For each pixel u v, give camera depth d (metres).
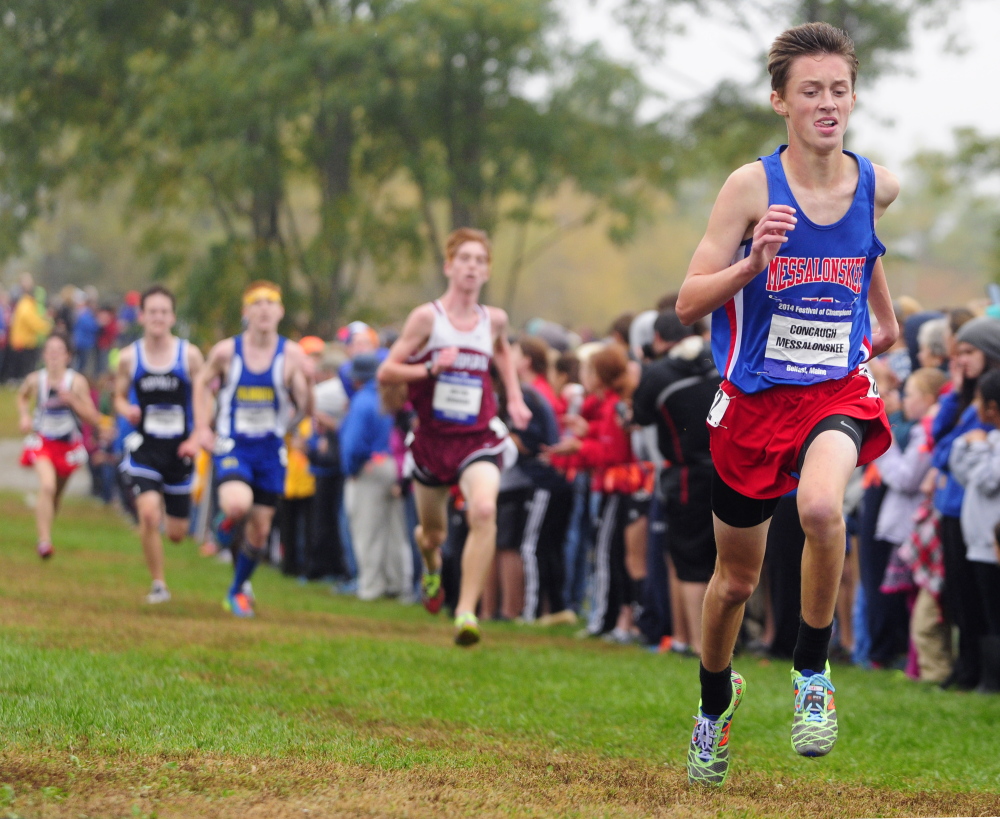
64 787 10.18
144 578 32.12
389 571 33.72
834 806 11.54
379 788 10.96
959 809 11.53
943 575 22.39
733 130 85.50
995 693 20.86
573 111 81.19
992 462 20.66
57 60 76.88
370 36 67.50
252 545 26.38
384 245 75.44
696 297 10.89
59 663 17.22
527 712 16.45
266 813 9.81
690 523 23.69
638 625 26.56
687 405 23.17
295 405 26.52
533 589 29.08
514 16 69.25
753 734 16.17
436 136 76.19
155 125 70.88
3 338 94.75
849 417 10.98
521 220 79.94
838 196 11.14
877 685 22.06
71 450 33.66
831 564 10.63
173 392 27.08
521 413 22.86
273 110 67.88
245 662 19.12
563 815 10.46
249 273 73.25
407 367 21.73
